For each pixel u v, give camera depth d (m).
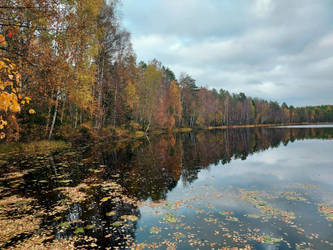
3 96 3.36
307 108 168.88
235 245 5.10
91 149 21.28
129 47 30.84
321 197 8.47
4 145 18.42
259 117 121.56
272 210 7.20
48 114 24.00
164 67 72.19
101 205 7.67
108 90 31.52
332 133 43.50
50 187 9.66
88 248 4.99
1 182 10.45
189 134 48.81
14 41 9.41
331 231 5.74
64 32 10.09
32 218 6.60
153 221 6.44
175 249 4.93
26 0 8.62
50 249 4.94
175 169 13.84
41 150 19.58
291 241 5.27
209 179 11.45
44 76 12.79
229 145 27.05
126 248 5.00
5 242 5.25
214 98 94.25
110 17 25.33
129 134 36.47
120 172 12.76
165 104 55.91
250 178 11.62
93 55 22.20
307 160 16.47
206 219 6.56
